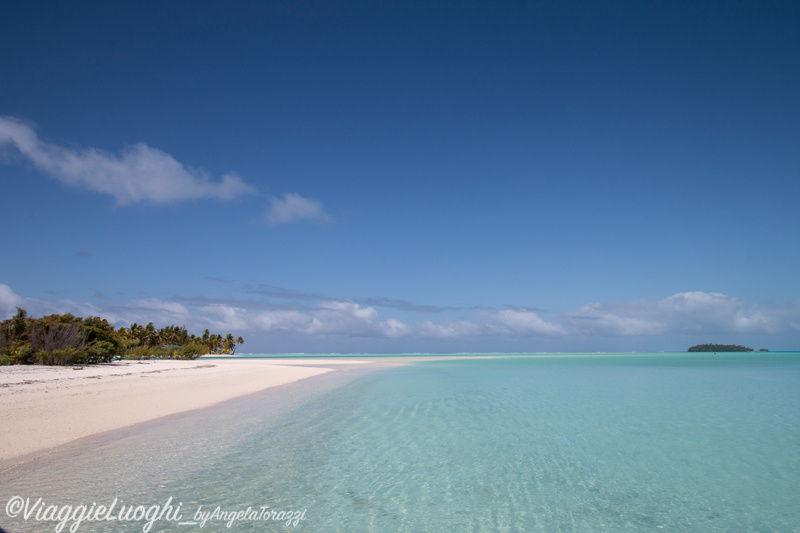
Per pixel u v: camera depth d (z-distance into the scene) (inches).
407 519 296.8
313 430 550.0
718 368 2139.5
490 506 324.5
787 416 706.8
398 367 2192.4
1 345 1376.7
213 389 932.6
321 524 284.4
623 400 877.8
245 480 357.7
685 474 406.6
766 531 290.5
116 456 395.9
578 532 283.9
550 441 520.1
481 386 1145.4
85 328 1536.7
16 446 405.1
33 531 251.1
